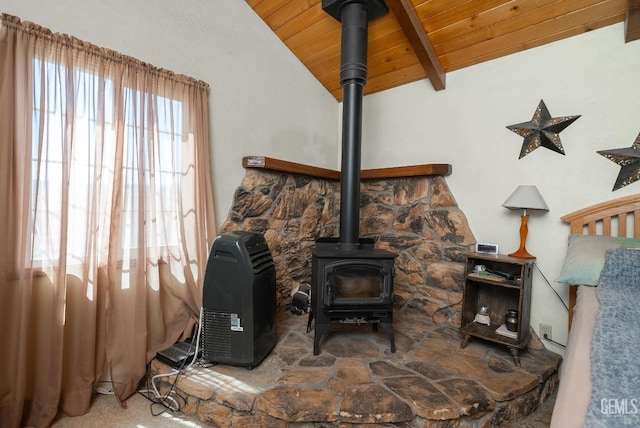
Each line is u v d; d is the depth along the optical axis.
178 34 2.19
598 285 1.63
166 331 2.13
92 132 1.77
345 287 2.19
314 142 3.32
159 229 2.09
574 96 2.15
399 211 3.01
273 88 2.87
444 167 2.68
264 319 1.99
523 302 2.04
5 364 1.54
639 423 0.72
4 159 1.50
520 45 2.33
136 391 1.94
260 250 2.05
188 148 2.20
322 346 2.17
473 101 2.61
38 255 1.62
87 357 1.76
